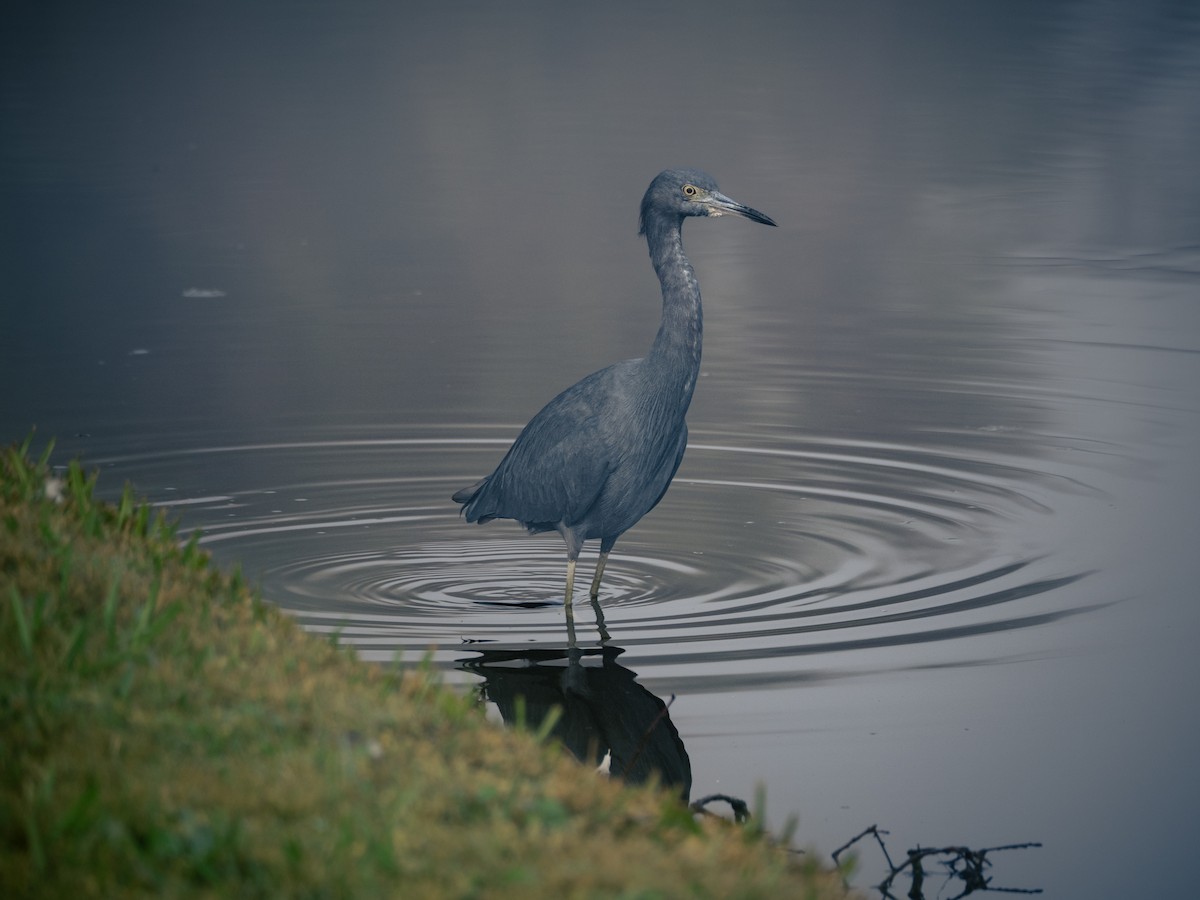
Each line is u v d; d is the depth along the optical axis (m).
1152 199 26.19
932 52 42.03
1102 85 36.59
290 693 7.01
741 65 40.44
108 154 29.58
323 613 11.01
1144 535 12.40
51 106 34.03
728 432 15.42
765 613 11.00
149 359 17.81
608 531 11.55
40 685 6.51
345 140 31.50
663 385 11.35
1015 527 12.67
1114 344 18.33
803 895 6.15
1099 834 7.96
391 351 18.33
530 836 6.00
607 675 9.89
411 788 6.14
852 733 9.05
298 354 18.14
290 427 15.49
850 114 33.94
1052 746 8.92
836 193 27.03
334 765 6.21
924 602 11.12
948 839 7.89
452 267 22.58
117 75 38.03
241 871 5.49
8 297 20.36
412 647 10.36
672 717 9.27
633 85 37.59
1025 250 23.16
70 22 46.22
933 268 22.27
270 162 29.39
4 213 25.00
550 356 18.12
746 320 19.84
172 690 6.73
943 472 14.13
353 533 12.83
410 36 44.69
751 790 8.40
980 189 27.14
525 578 11.95
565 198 26.98
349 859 5.58
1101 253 22.89
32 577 7.61
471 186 27.81
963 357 17.95
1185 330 18.86
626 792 7.11
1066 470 14.09
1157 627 10.54
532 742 7.39
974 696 9.55
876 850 7.76
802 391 16.77
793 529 12.82
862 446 14.91
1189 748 8.89
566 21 47.75
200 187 27.30
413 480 14.16
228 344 18.53
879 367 17.62
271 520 13.04
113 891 5.25
